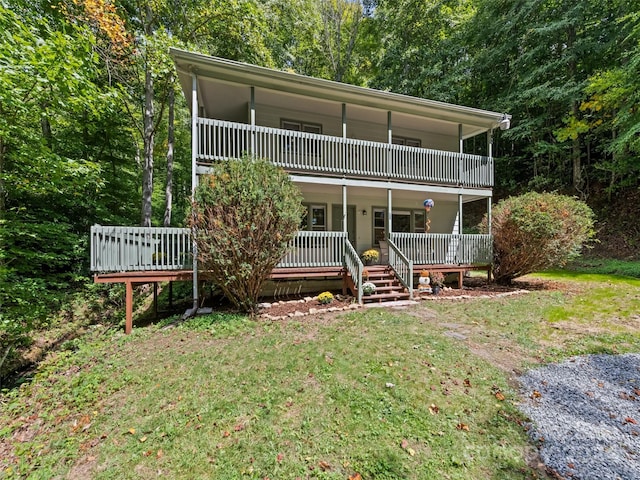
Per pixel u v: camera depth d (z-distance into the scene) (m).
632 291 8.92
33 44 6.25
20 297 7.43
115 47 11.01
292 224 7.11
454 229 13.46
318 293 9.52
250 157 7.30
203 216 6.67
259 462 3.09
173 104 14.68
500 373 4.61
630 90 11.96
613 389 4.27
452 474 2.91
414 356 4.96
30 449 3.62
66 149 12.27
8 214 8.07
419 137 12.57
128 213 15.06
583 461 3.04
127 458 3.27
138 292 11.06
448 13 21.19
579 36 15.55
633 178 14.46
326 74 25.28
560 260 9.77
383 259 11.84
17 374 6.61
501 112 17.98
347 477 2.89
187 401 4.05
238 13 13.20
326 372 4.52
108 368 5.12
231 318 6.91
